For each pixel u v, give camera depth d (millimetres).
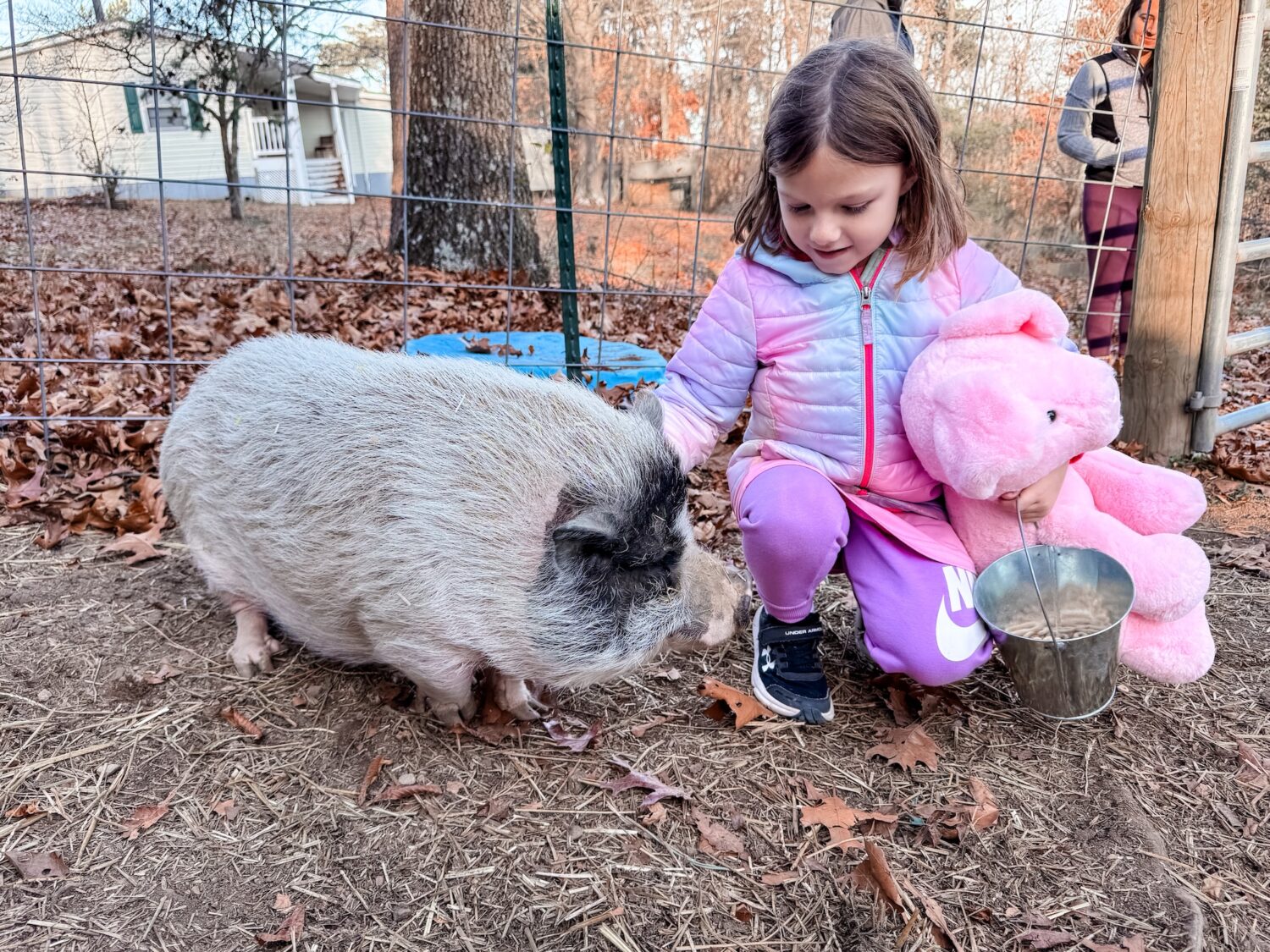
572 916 708
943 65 4051
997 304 844
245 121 6676
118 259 3541
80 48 4340
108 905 700
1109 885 759
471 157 3424
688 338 986
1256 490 1611
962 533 979
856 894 742
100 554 1230
